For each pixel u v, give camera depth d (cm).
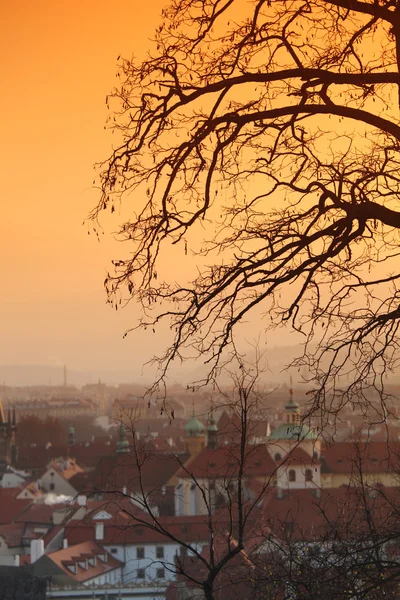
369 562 2686
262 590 3028
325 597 2762
